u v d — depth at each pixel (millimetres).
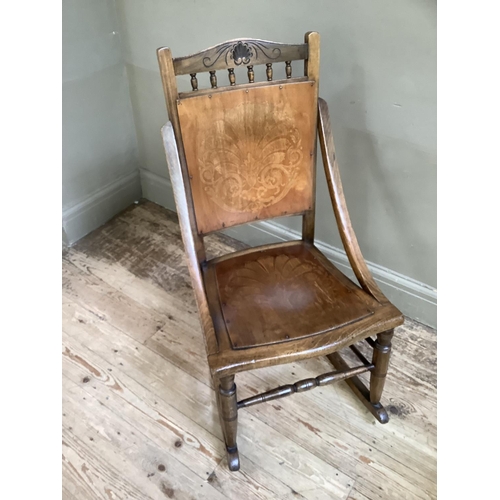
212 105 1013
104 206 1975
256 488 1137
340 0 1134
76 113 1698
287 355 955
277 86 1038
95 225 1967
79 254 1841
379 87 1193
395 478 1147
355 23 1143
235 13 1353
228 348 968
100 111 1780
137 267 1781
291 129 1093
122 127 1900
